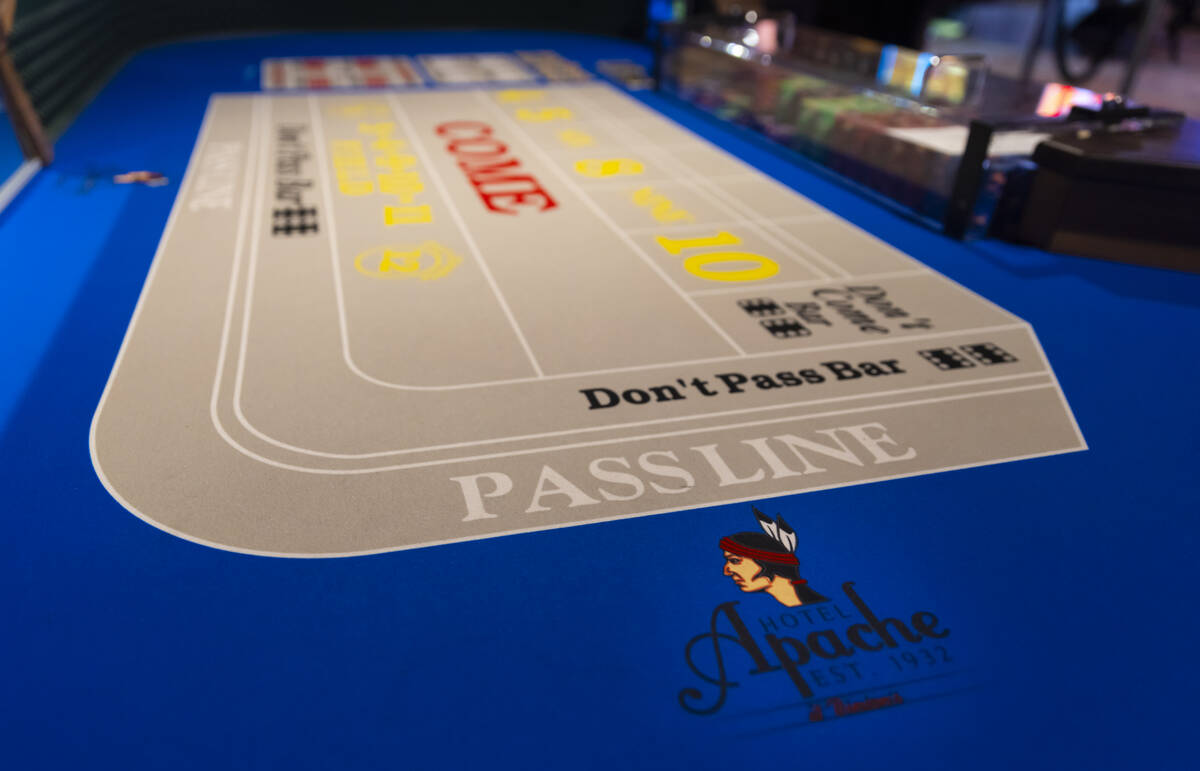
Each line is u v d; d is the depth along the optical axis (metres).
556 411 3.27
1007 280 4.61
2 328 3.81
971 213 5.08
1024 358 3.79
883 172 5.88
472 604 2.38
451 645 2.25
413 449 3.02
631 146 7.03
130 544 2.56
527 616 2.35
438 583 2.45
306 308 4.07
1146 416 3.39
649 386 3.45
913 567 2.57
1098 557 2.65
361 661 2.20
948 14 10.77
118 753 1.95
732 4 10.66
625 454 3.03
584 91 9.12
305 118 7.73
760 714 2.10
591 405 3.31
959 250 5.02
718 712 2.10
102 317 3.94
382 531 2.63
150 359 3.57
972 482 2.95
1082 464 3.07
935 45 10.88
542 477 2.90
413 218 5.29
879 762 2.00
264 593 2.39
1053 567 2.60
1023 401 3.45
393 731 2.02
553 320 3.99
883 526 2.73
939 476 2.98
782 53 7.63
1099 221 4.86
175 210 5.35
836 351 3.78
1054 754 2.03
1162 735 2.09
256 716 2.05
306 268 4.53
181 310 4.02
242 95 8.62
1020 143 5.16
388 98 8.61
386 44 11.95
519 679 2.16
